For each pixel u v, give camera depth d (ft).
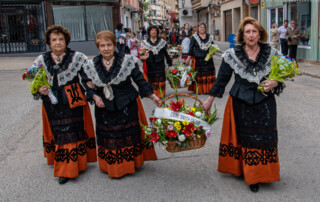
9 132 20.99
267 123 11.85
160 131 12.93
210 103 13.06
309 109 24.09
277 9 62.18
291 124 20.67
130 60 13.30
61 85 13.52
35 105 28.35
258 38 11.81
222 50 75.56
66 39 13.70
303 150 16.43
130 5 117.80
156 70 28.19
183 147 12.87
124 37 55.67
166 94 30.89
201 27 29.01
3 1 71.46
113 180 13.88
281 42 50.14
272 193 12.37
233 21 96.22
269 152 12.03
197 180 13.64
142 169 14.85
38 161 16.26
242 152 12.34
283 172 14.10
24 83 39.81
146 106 26.63
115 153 13.55
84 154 14.26
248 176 12.15
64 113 13.58
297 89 31.89
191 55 29.27
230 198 12.13
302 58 52.54
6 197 12.84
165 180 13.74
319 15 47.16
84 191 13.07
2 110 26.81
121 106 13.12
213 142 17.95
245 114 11.98
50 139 15.05
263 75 11.70
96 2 74.64
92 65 13.10
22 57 71.67
